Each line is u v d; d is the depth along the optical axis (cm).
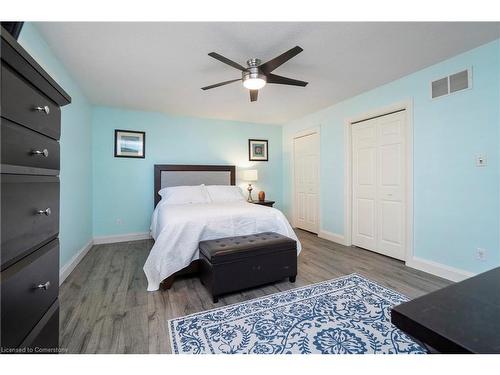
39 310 86
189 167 449
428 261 266
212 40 207
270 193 538
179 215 255
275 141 541
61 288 229
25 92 79
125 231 412
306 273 266
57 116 104
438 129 255
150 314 184
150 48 219
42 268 89
